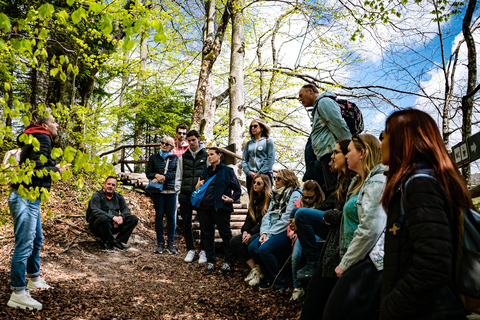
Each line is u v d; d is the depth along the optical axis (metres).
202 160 5.75
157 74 14.42
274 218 4.28
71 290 3.90
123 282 4.50
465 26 5.43
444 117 6.96
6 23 2.10
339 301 1.95
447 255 1.18
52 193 7.28
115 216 5.85
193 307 3.71
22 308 3.14
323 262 2.53
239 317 3.47
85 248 5.63
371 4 6.53
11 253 4.75
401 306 1.27
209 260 5.04
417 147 1.40
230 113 10.34
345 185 2.89
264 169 5.36
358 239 1.99
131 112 13.82
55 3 8.36
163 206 6.07
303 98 4.23
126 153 14.01
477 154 2.98
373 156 2.20
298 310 3.50
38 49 2.49
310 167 4.35
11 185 3.33
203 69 9.02
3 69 2.63
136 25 2.21
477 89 5.15
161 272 5.01
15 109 2.55
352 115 3.95
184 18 12.63
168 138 6.21
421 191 1.28
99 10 2.30
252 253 4.22
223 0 11.41
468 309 1.28
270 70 12.52
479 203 4.50
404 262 1.36
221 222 5.00
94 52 11.11
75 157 2.41
